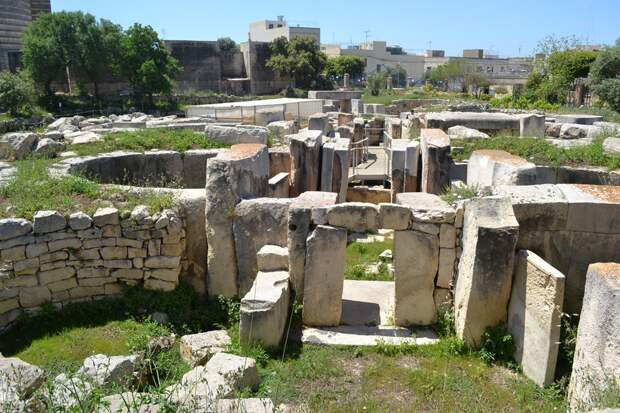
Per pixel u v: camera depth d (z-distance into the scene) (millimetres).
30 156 9703
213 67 46688
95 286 6449
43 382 3891
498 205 5289
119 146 10289
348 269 7875
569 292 5594
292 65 46625
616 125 13773
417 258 5840
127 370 4445
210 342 5480
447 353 5391
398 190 11109
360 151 16531
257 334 5363
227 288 6785
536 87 30719
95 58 33656
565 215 5441
